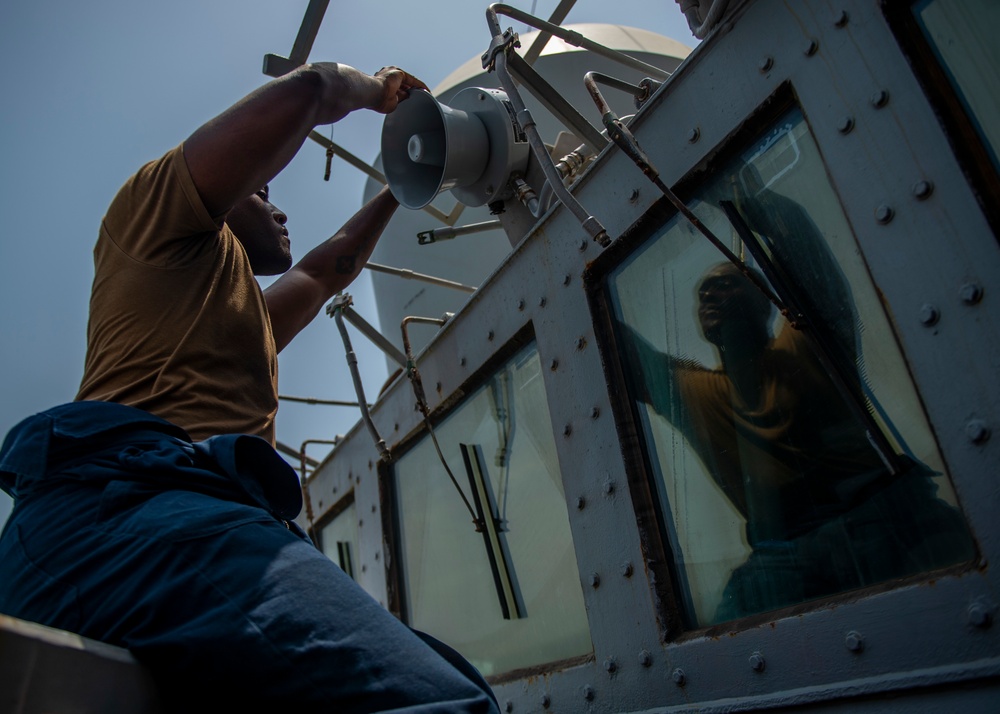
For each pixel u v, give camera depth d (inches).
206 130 50.1
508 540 94.6
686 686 65.9
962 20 52.6
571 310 84.1
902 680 50.2
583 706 76.7
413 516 116.8
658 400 74.7
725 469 67.7
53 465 42.2
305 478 162.1
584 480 80.0
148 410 48.3
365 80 61.1
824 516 59.6
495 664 95.3
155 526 38.5
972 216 50.1
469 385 103.2
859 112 57.0
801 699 56.0
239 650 35.3
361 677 35.4
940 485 52.1
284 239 71.8
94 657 31.5
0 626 26.5
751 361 66.2
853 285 58.1
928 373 51.4
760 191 65.9
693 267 71.9
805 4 61.7
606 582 75.9
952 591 49.1
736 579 65.7
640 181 76.6
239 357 53.2
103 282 52.7
